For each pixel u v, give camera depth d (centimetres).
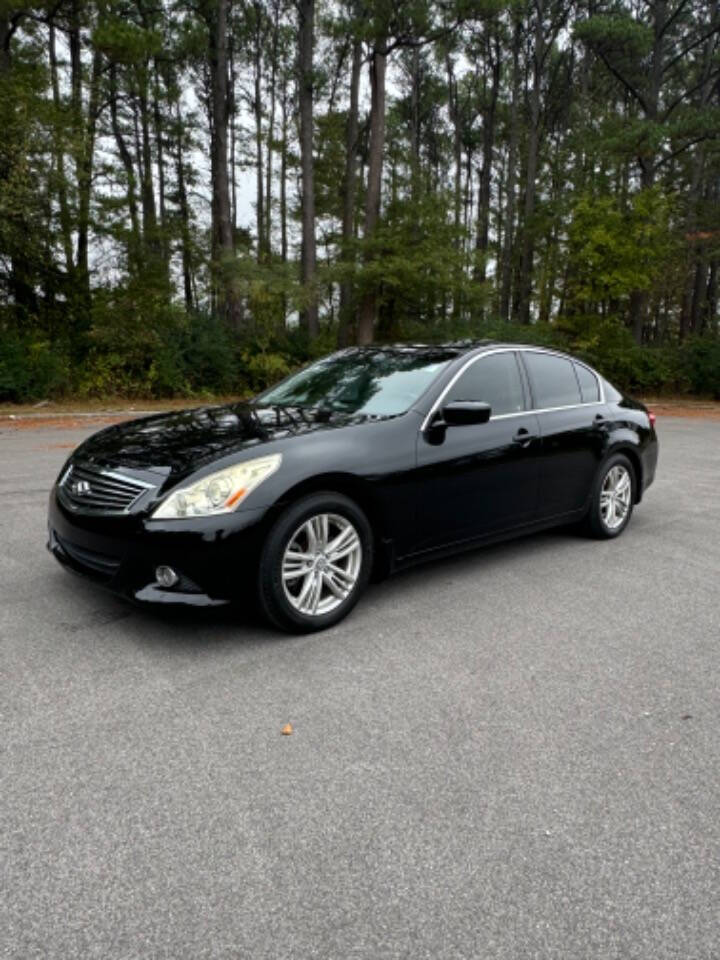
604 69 3600
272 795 229
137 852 202
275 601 341
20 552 470
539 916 182
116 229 1886
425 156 4431
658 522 626
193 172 3095
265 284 2078
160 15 2642
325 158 3472
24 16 1730
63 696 288
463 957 169
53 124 1577
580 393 541
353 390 451
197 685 301
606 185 2656
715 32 2895
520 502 473
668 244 2269
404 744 261
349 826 215
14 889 187
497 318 2569
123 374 1766
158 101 2806
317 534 358
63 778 235
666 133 2456
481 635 366
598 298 2228
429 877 195
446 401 429
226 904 183
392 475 385
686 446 1247
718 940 176
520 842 210
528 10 3147
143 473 341
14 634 345
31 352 1606
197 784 234
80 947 169
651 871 200
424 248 2131
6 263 1675
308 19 2356
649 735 273
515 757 255
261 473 338
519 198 3831
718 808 229
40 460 857
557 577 463
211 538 322
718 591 444
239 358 2072
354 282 2145
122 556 330
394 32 2144
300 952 169
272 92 3400
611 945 174
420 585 441
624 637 369
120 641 341
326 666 323
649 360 2609
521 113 3916
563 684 314
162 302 1889
